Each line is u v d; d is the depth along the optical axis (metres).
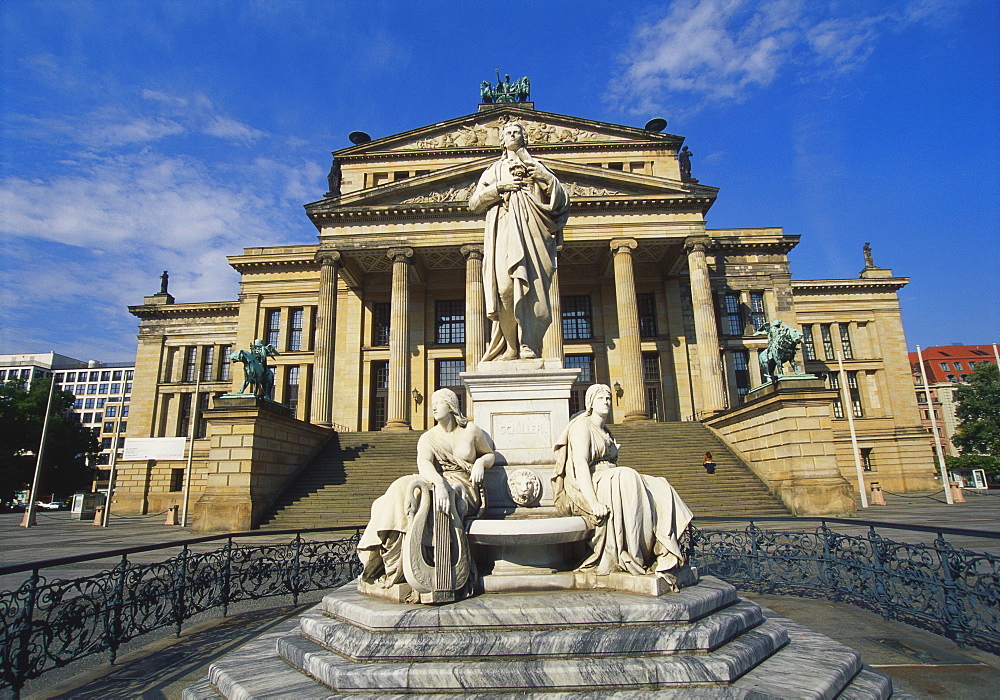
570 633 3.96
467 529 4.72
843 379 36.50
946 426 92.69
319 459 31.50
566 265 47.50
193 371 57.28
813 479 25.47
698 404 44.56
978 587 6.25
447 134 50.16
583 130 49.66
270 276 49.66
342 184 49.38
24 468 60.56
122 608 6.75
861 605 8.33
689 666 3.73
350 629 4.27
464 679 3.67
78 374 131.75
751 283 47.00
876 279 56.56
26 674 5.38
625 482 4.85
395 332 39.38
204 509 24.44
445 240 40.66
